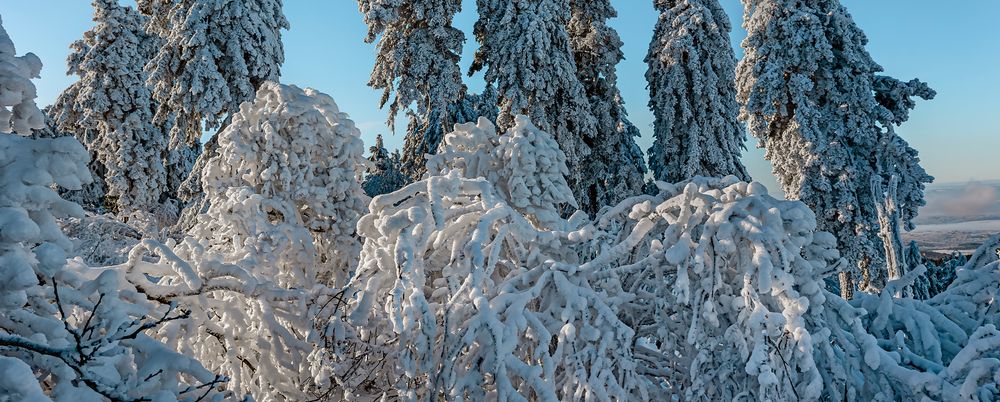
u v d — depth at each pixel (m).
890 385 3.97
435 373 4.10
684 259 4.02
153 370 3.27
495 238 4.43
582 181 20.41
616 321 4.03
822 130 17.22
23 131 3.46
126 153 23.14
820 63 17.38
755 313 3.77
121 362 3.23
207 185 6.57
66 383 2.90
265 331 4.69
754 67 17.89
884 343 4.54
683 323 4.38
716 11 20.12
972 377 3.51
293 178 6.48
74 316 3.62
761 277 3.71
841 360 4.20
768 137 18.56
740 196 4.30
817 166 17.03
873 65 17.38
